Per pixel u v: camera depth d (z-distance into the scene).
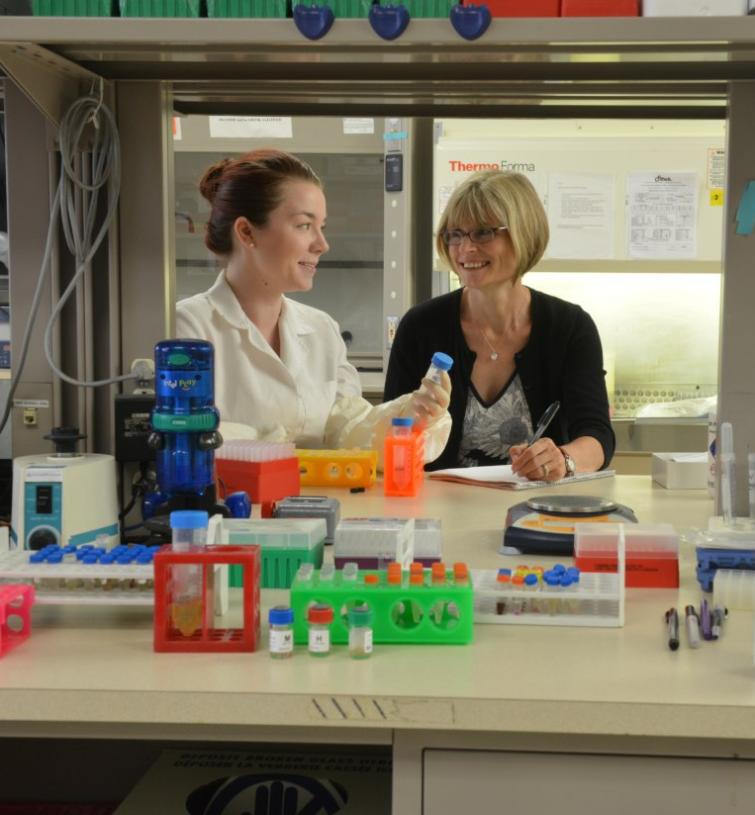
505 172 2.49
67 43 1.39
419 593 0.97
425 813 0.87
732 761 0.85
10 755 1.50
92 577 1.02
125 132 1.62
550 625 1.04
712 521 1.39
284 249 2.21
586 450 2.19
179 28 1.32
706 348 3.37
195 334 2.14
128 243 1.64
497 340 2.50
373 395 3.16
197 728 0.87
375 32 1.31
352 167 3.17
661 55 1.46
